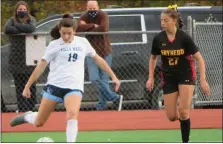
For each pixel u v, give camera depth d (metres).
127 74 41.81
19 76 39.78
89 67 39.84
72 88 25.89
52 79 26.19
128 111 40.12
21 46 39.53
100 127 37.88
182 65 28.09
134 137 34.38
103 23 39.56
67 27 25.73
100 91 40.38
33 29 39.47
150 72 29.27
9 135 35.44
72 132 25.47
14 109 42.16
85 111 40.06
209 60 42.31
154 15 43.09
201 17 43.78
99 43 39.84
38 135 35.41
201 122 38.62
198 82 41.53
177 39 27.77
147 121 38.81
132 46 41.88
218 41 42.44
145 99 42.03
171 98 28.61
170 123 38.41
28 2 73.06
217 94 42.50
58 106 43.34
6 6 71.31
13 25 39.28
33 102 40.16
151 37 42.00
